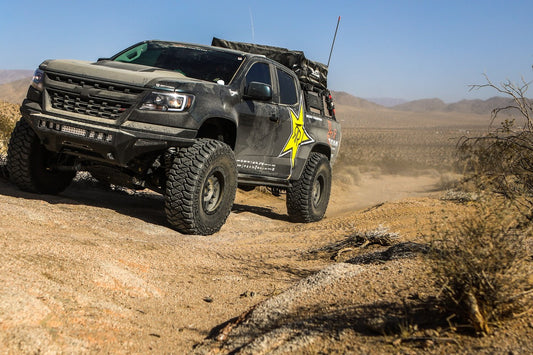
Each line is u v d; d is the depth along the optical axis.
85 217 6.16
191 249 5.82
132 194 9.48
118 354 3.02
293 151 8.50
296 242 6.82
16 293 3.25
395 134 127.56
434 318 3.02
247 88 7.23
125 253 4.96
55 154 7.18
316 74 9.53
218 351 3.14
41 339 2.87
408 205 8.55
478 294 2.89
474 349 2.65
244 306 4.12
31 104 6.46
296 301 3.62
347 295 3.60
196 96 6.46
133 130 6.17
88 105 6.29
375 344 2.82
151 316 3.73
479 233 3.05
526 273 3.01
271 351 2.94
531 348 2.59
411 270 3.90
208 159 6.48
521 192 5.05
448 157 58.25
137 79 6.29
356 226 7.54
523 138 5.41
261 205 12.21
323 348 2.87
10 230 4.66
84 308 3.48
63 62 6.55
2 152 10.94
